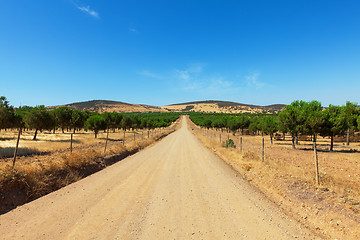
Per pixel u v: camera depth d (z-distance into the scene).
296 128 23.34
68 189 7.48
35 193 6.61
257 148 24.77
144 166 12.13
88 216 5.12
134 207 5.78
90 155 11.88
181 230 4.44
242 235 4.25
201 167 11.95
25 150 16.81
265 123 33.56
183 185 8.19
